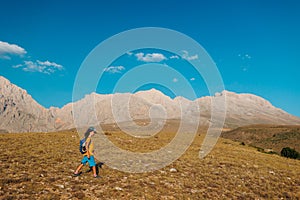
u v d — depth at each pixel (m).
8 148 22.17
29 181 13.60
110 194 12.98
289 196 16.05
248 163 25.75
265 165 25.84
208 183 16.86
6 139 28.36
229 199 14.39
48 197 11.65
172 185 15.65
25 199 11.20
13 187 12.48
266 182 18.73
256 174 20.92
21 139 29.34
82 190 13.18
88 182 14.59
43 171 15.73
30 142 27.20
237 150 37.97
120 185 14.61
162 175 17.75
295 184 19.27
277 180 19.72
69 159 19.98
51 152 22.17
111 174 16.88
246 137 148.62
